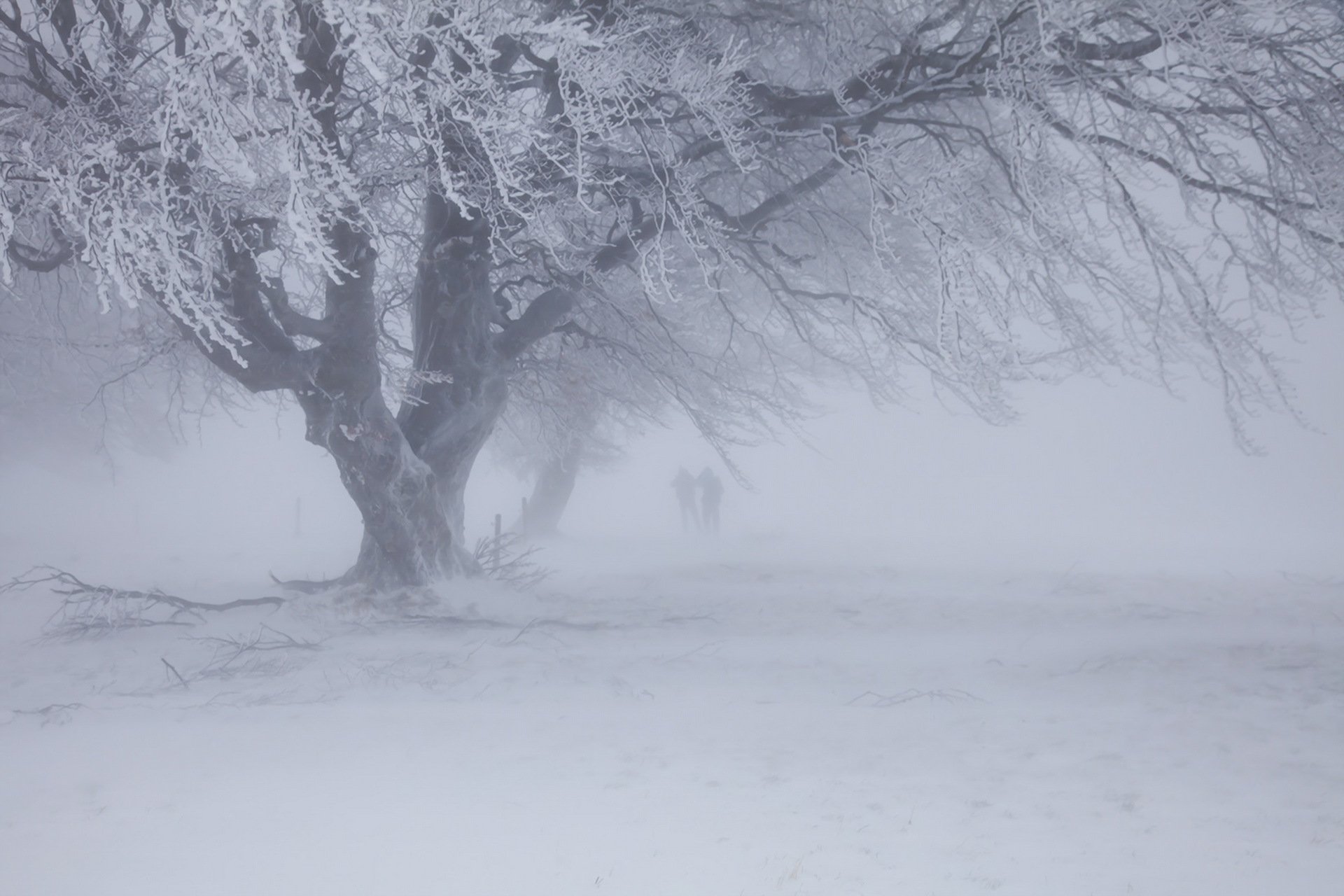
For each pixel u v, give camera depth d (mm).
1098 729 7105
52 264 12031
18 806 5562
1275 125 10570
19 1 10477
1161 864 4465
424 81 9047
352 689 9070
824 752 6660
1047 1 9773
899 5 12414
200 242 10234
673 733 7273
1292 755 6312
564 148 10938
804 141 13469
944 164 11148
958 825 5074
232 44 7422
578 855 4688
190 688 9188
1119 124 10461
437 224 13352
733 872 4441
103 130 9523
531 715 7918
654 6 12438
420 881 4383
